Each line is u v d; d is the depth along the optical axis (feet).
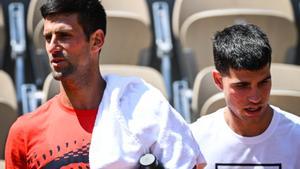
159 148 14.58
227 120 18.07
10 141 15.35
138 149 14.55
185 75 32.22
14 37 35.04
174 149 14.57
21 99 33.14
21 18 35.45
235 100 16.92
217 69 17.44
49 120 15.17
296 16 36.68
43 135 15.05
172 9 36.63
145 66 31.96
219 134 18.08
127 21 31.19
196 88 26.12
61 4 14.56
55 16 14.62
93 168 14.42
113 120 14.66
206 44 30.78
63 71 14.67
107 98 14.93
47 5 14.64
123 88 15.05
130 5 33.19
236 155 17.98
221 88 17.71
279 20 31.32
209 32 30.78
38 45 30.91
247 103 16.78
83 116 15.03
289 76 26.55
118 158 14.40
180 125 14.97
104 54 31.01
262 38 17.21
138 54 31.60
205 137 18.15
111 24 31.12
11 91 28.14
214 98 24.26
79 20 14.67
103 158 14.42
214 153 18.07
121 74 27.09
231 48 16.87
